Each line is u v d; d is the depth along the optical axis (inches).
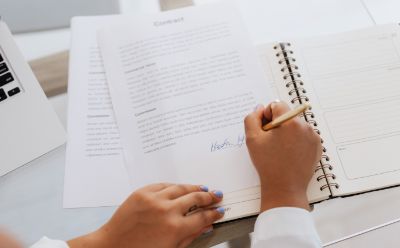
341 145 20.0
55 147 20.9
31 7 23.8
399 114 20.4
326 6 24.9
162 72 21.8
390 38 22.4
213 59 21.9
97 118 21.4
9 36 22.1
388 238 21.6
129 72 22.0
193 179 19.7
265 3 25.2
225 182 19.5
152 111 21.1
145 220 18.3
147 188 19.1
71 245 18.3
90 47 23.0
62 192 20.1
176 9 23.5
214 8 23.3
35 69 22.9
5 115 21.1
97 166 20.4
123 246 18.3
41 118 21.1
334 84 21.4
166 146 20.3
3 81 21.4
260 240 17.5
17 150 20.7
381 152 19.6
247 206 19.1
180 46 22.4
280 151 18.6
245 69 21.6
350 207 22.1
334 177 19.2
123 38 22.8
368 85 21.2
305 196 18.5
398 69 21.5
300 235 17.3
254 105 20.9
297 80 21.5
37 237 19.3
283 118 18.2
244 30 22.6
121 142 20.7
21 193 20.2
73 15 24.1
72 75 22.3
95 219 19.7
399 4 24.7
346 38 22.6
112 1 24.6
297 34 24.1
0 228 19.4
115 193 19.9
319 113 20.7
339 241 21.7
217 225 19.3
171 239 18.1
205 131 20.5
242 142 20.2
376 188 19.0
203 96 21.1
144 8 24.7
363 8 24.8
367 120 20.4
